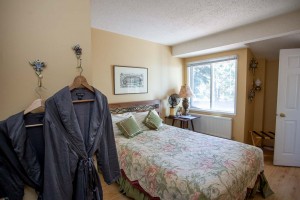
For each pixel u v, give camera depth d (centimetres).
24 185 96
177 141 255
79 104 116
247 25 287
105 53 321
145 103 382
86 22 123
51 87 110
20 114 93
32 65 103
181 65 464
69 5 115
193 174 161
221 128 392
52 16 109
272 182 251
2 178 88
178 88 461
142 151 218
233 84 385
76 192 105
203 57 424
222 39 328
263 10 232
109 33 323
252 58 368
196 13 240
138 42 367
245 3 213
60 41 112
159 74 414
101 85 319
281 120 300
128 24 283
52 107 97
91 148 112
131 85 361
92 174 111
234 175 167
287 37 291
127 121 288
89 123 117
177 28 303
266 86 382
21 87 100
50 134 94
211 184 147
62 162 95
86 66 124
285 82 294
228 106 399
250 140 389
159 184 174
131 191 212
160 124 335
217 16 251
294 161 299
